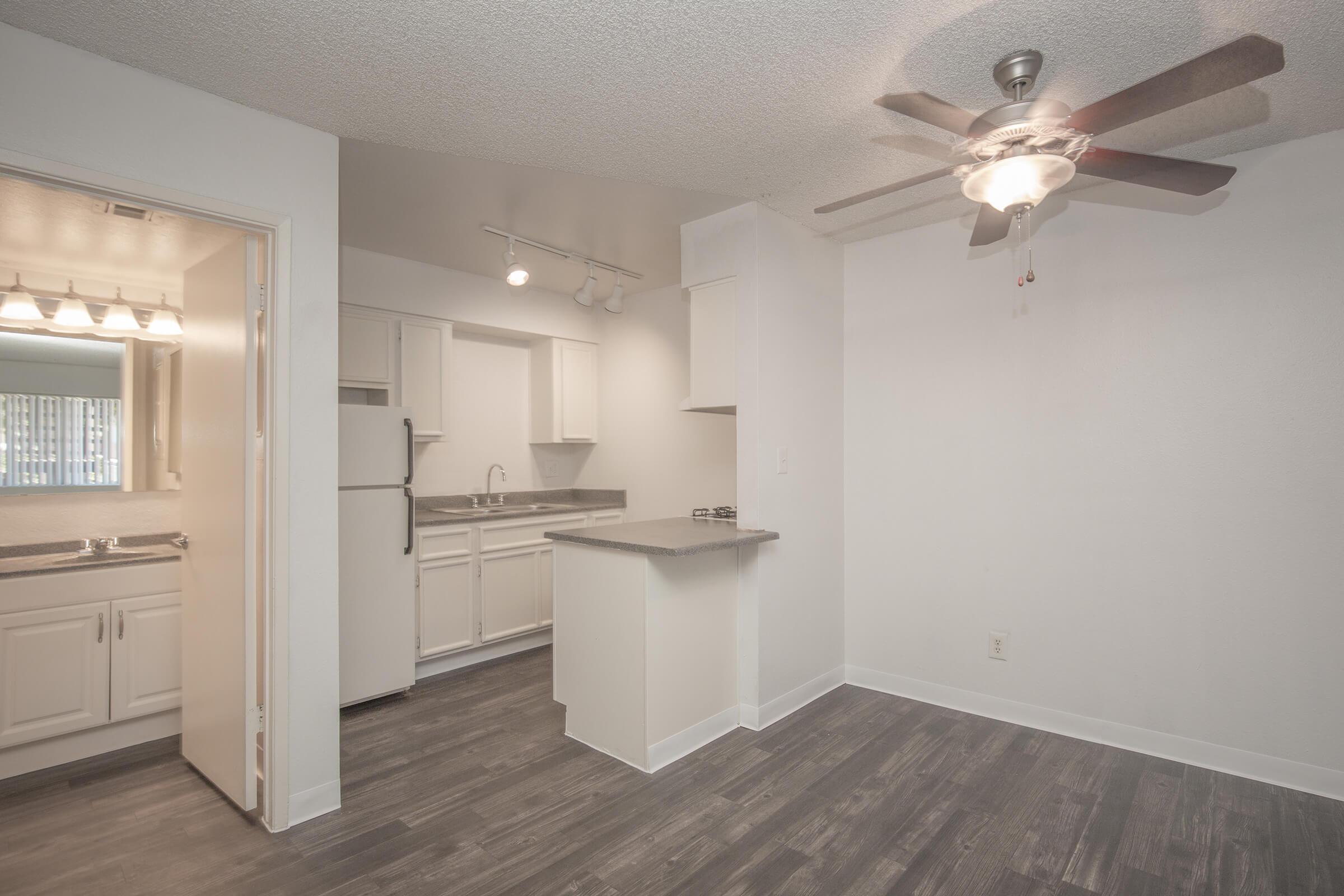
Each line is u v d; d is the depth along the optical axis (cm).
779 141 238
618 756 272
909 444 340
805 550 333
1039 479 301
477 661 407
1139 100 149
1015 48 182
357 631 328
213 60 185
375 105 212
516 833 217
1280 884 190
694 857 204
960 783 249
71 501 310
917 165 262
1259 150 252
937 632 331
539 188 293
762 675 306
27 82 172
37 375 304
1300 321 245
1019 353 306
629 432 492
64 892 188
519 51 181
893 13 165
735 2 160
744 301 310
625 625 270
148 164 191
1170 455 270
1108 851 206
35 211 243
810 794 241
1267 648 251
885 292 350
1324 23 170
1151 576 274
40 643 262
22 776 260
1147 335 275
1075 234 292
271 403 217
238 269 231
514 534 418
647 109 216
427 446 439
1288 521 247
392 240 364
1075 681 291
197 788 251
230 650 237
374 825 222
